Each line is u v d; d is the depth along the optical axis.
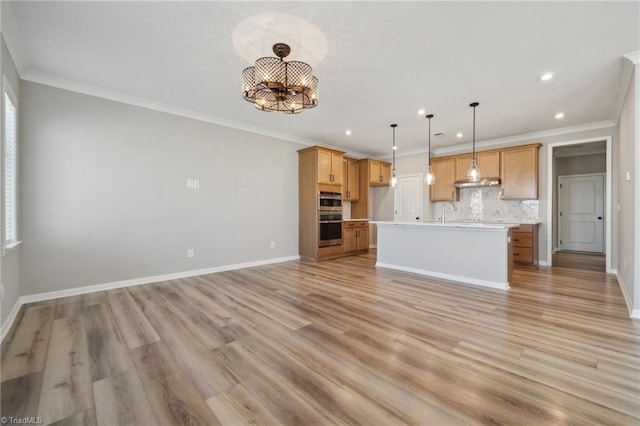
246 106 4.18
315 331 2.43
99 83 3.43
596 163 6.82
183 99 3.93
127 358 1.99
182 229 4.35
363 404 1.53
